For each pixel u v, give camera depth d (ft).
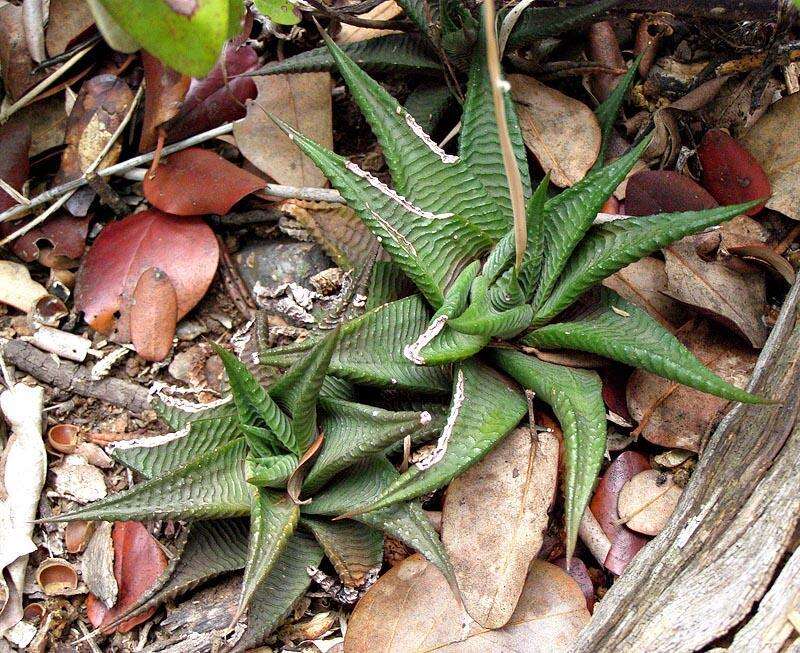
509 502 0.94
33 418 1.05
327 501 0.95
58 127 1.18
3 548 1.00
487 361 0.99
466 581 0.92
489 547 0.93
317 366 0.87
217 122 1.14
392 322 0.97
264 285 1.11
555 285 0.97
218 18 0.74
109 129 1.14
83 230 1.13
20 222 1.14
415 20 1.05
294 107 1.15
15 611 0.99
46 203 1.15
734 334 1.01
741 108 1.13
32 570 1.01
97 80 1.15
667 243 0.91
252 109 1.14
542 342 0.96
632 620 0.87
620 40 1.16
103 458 1.06
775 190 1.06
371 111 0.96
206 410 0.98
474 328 0.88
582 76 1.14
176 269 1.10
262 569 0.88
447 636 0.91
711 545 0.88
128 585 0.99
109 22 0.76
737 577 0.85
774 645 0.82
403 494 0.87
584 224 0.93
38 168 1.18
